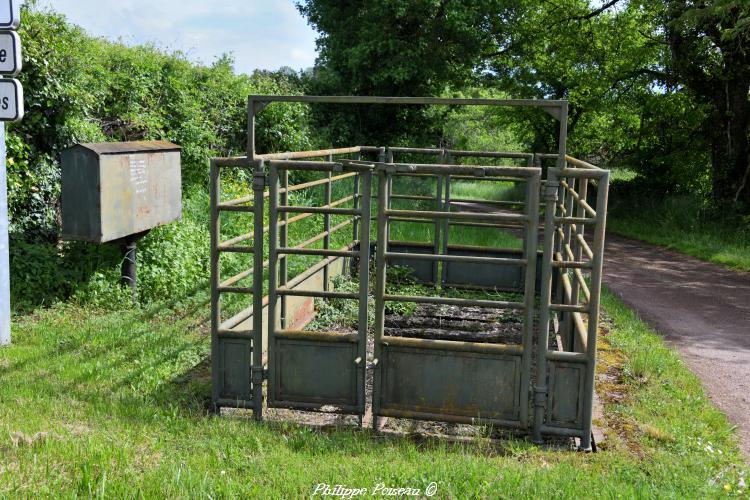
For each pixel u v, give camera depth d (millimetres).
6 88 6195
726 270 13508
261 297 5266
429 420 5117
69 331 7082
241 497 3705
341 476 4047
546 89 27109
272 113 16750
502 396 5016
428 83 25453
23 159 8594
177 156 9016
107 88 12047
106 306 8008
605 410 5551
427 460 4336
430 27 23938
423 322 8312
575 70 25047
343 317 8305
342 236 11781
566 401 4977
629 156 25516
